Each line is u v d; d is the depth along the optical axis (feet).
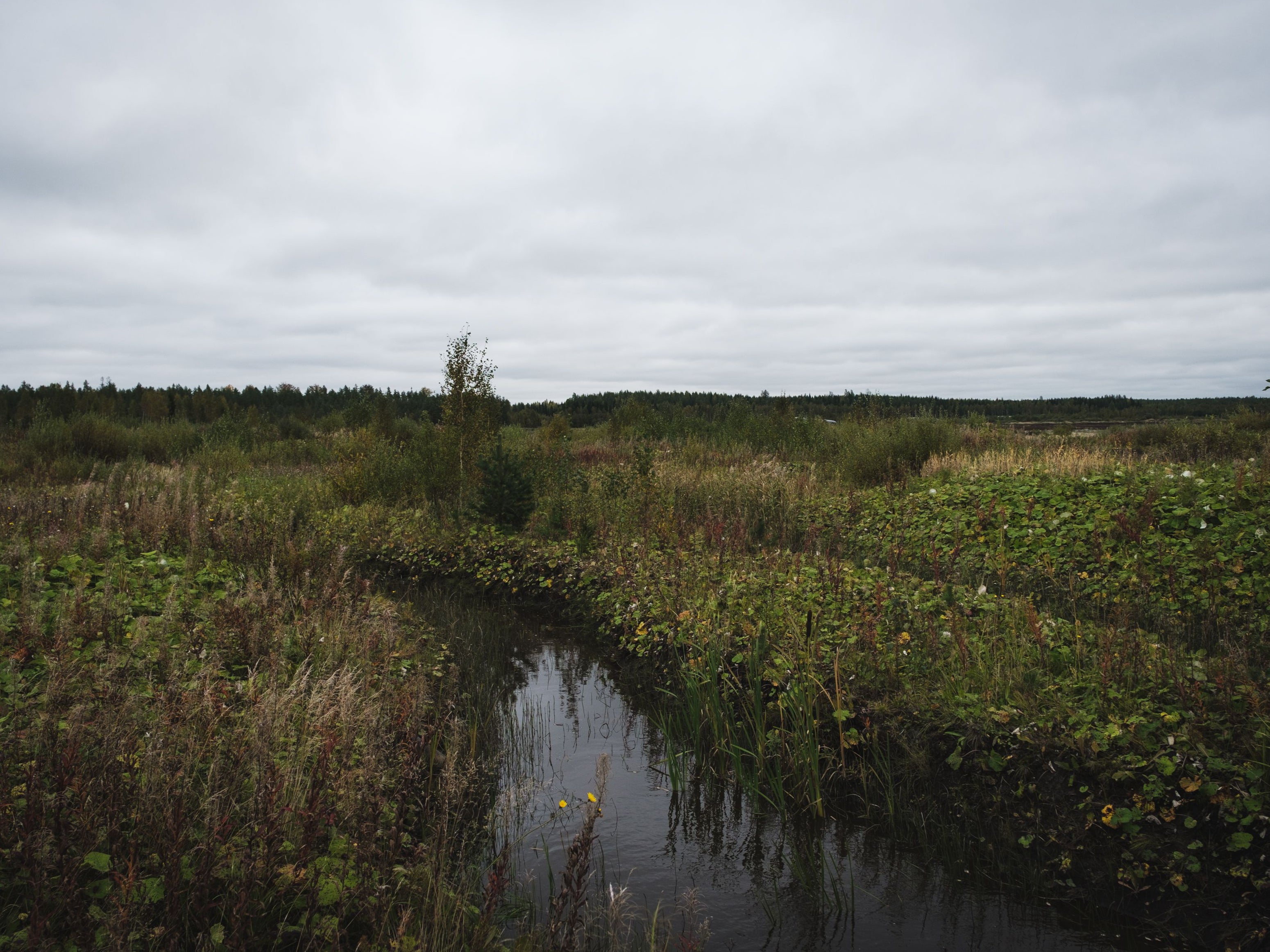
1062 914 11.51
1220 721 12.59
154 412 143.13
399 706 13.78
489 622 28.25
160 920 8.32
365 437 55.21
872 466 47.29
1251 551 22.58
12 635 15.64
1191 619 20.17
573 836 13.84
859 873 12.73
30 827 7.87
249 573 24.11
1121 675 14.75
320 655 17.22
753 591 23.00
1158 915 11.08
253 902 8.58
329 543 34.58
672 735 18.15
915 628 18.48
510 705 20.04
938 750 14.56
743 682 18.72
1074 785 12.66
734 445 67.26
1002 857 12.75
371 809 9.98
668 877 12.59
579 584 29.73
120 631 16.92
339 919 8.75
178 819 8.36
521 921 11.03
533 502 40.16
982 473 38.29
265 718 10.35
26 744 9.68
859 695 16.37
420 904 9.90
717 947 10.77
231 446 78.59
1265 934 10.19
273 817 8.95
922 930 11.15
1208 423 62.18
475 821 13.47
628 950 10.37
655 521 34.83
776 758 15.85
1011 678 15.23
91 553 24.71
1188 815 11.46
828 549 31.55
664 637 22.12
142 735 10.74
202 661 15.24
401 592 32.22
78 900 7.79
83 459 65.82
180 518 29.63
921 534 31.22
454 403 50.19
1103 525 26.73
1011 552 27.63
